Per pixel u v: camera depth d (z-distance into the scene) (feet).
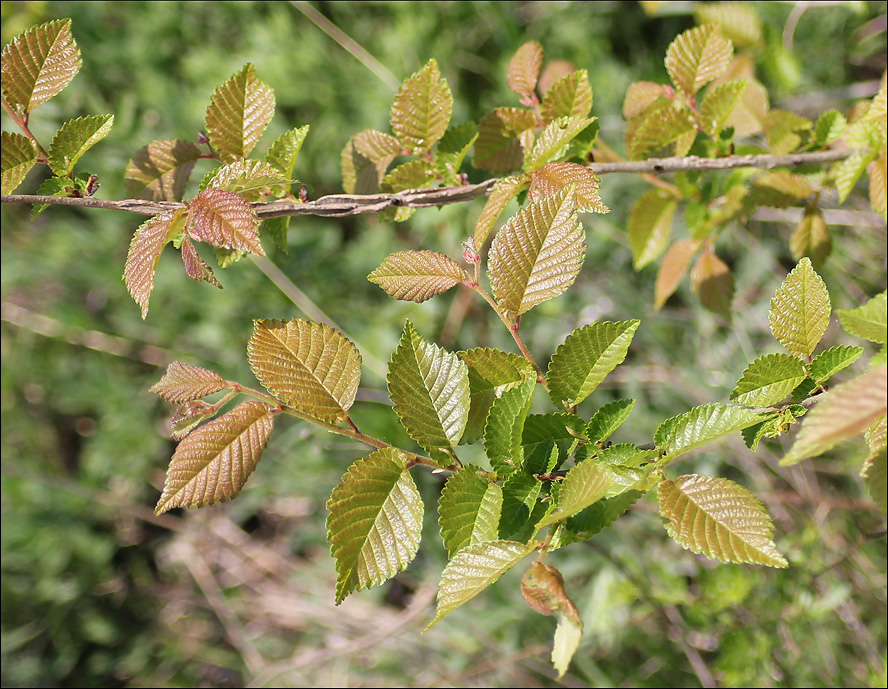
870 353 2.57
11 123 2.77
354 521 1.20
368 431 2.75
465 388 1.24
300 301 2.85
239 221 1.24
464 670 2.65
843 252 2.73
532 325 2.91
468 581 1.16
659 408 2.76
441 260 1.28
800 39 2.89
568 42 3.03
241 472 1.24
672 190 1.82
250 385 2.94
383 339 2.84
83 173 1.35
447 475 2.76
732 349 2.79
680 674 2.49
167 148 1.51
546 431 1.25
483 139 1.56
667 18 3.04
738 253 2.95
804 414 1.25
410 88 1.51
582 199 1.33
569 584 2.72
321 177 3.01
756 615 2.26
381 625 2.88
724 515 1.19
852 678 2.33
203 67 3.02
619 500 1.19
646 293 2.93
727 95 1.58
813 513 2.55
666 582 2.35
